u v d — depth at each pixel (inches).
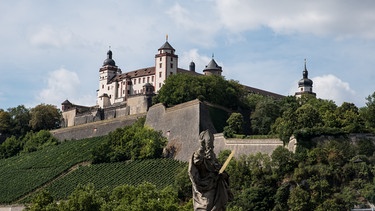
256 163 6028.5
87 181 7504.9
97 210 4249.5
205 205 930.1
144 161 7632.9
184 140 7677.2
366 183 5679.1
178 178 6205.7
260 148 6697.8
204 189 936.3
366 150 6112.2
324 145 6161.4
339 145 6107.3
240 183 5876.0
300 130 6245.1
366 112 6914.4
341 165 5846.5
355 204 5467.5
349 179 5743.1
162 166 7337.6
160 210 4173.2
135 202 4276.6
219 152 7116.1
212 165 944.3
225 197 946.7
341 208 5442.9
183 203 5989.2
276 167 5925.2
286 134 6446.9
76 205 4217.5
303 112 6530.5
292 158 5940.0
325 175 5733.3
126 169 7549.2
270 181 5826.8
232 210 4731.8
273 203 5620.1
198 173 938.1
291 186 5743.1
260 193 5605.3
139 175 7263.8
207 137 944.3
